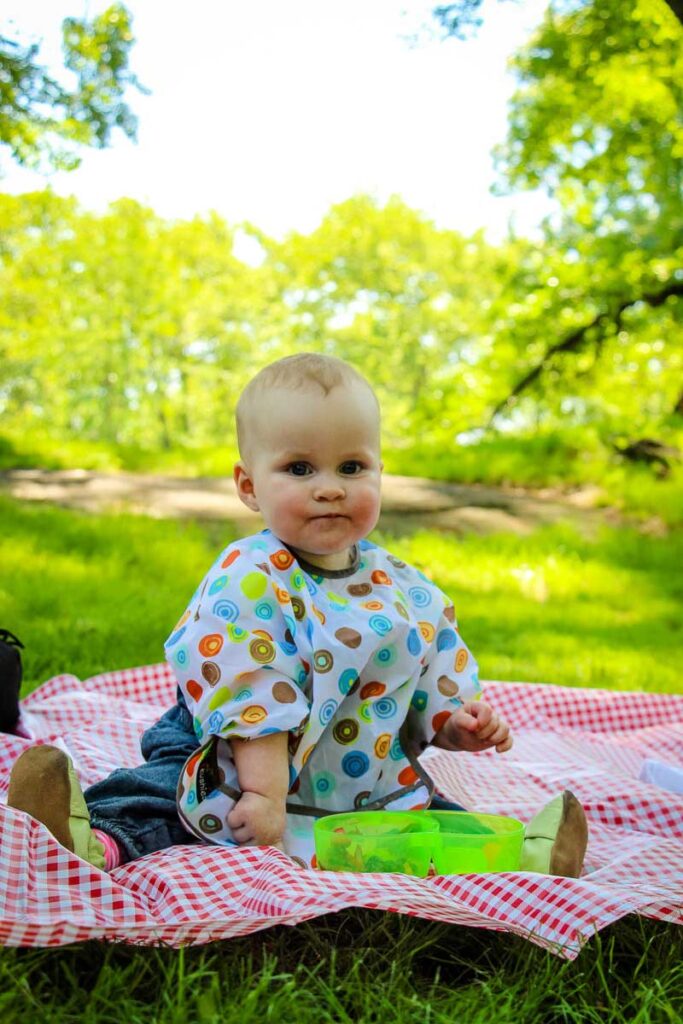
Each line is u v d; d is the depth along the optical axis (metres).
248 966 1.67
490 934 1.88
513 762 3.39
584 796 2.97
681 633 8.10
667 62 10.21
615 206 16.28
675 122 13.20
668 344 16.64
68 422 34.72
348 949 1.77
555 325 16.09
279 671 2.16
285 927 1.82
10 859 1.79
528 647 6.85
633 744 3.87
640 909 1.79
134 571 8.55
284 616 2.22
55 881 1.81
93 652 5.23
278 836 2.12
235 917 1.77
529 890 1.86
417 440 17.02
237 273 33.78
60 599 6.86
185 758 2.29
